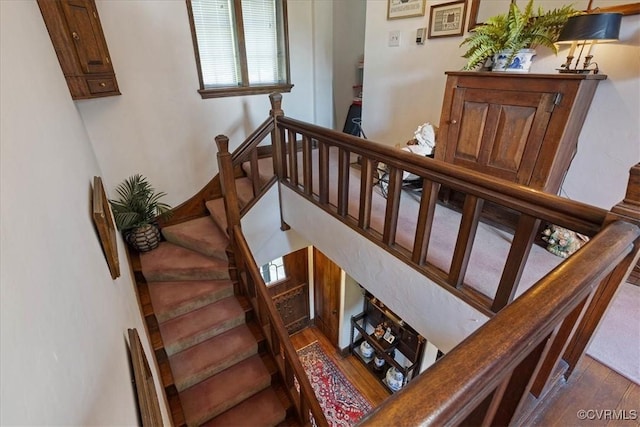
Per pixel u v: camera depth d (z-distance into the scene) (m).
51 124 0.95
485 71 2.02
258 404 2.56
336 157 3.97
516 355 0.53
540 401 1.12
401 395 0.45
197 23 3.15
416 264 1.71
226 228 3.10
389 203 1.77
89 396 0.58
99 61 2.51
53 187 0.74
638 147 1.73
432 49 2.63
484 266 1.73
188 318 2.88
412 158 1.52
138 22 2.80
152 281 3.10
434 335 1.71
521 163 1.88
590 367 1.27
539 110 1.74
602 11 1.70
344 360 4.50
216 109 3.48
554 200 1.04
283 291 4.68
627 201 0.89
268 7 3.49
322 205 2.43
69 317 0.60
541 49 2.02
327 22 3.87
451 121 2.20
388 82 3.09
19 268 0.44
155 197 3.30
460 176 1.33
